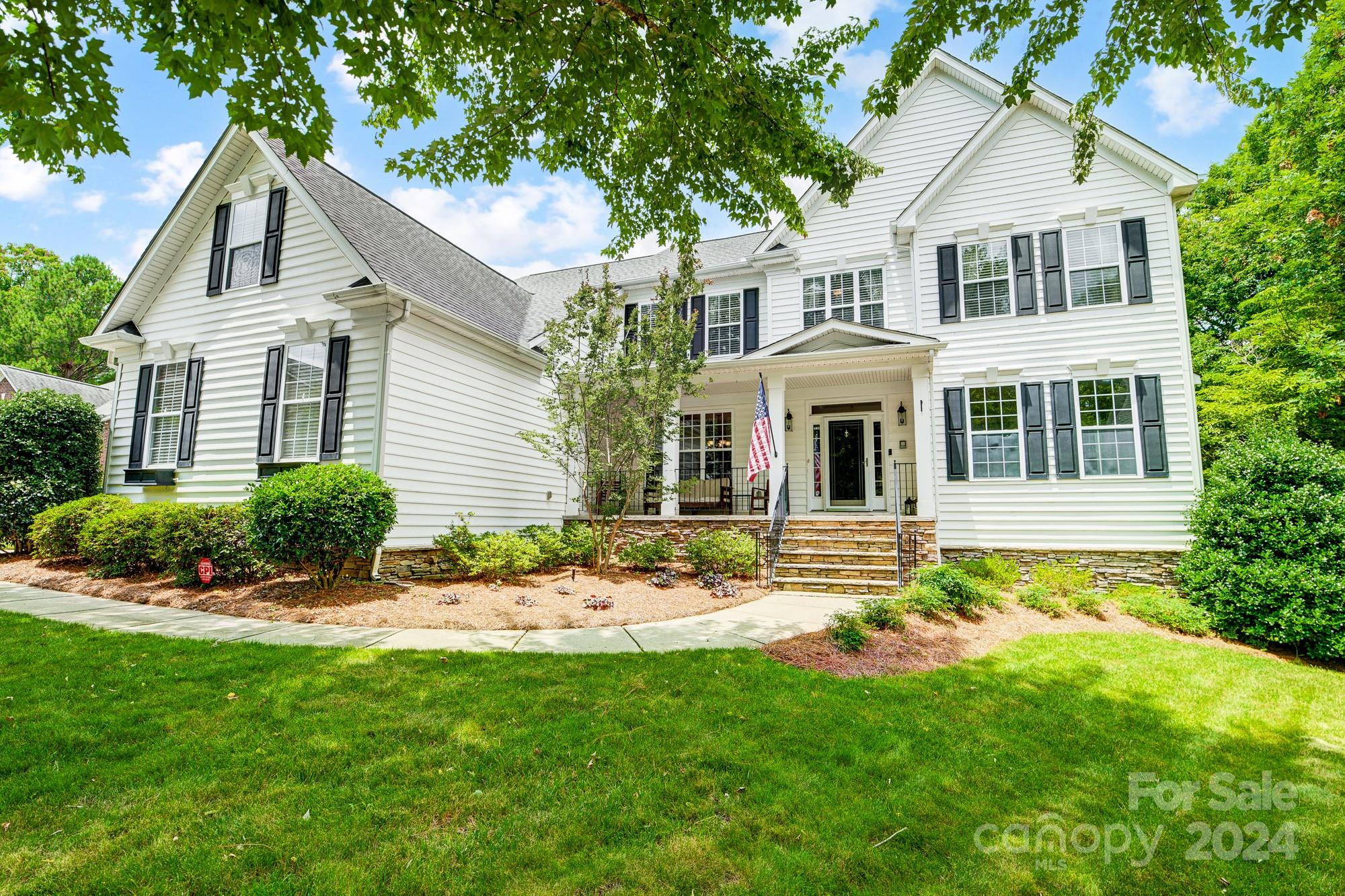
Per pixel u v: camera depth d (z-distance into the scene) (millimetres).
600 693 4488
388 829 2779
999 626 7367
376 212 12211
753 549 10180
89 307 34688
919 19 5133
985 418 11742
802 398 13641
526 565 9391
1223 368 15688
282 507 7504
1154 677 5645
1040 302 11602
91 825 2732
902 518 10695
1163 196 11086
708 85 4926
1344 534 7473
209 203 11430
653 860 2623
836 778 3408
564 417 12109
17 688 4320
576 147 6047
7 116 3221
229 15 3127
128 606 7410
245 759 3355
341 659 5117
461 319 10352
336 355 9508
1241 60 4852
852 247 13547
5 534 11125
